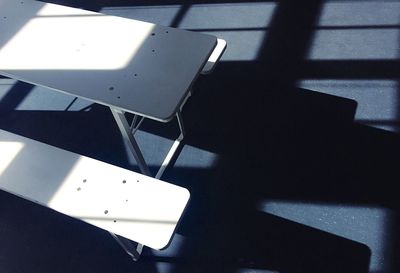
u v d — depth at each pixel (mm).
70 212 1495
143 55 1514
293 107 2230
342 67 2355
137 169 2100
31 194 1567
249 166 2035
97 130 2293
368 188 1890
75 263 1844
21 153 1705
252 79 2391
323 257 1728
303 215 1847
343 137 2076
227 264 1762
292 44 2520
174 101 1363
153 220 1435
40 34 1667
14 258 1887
